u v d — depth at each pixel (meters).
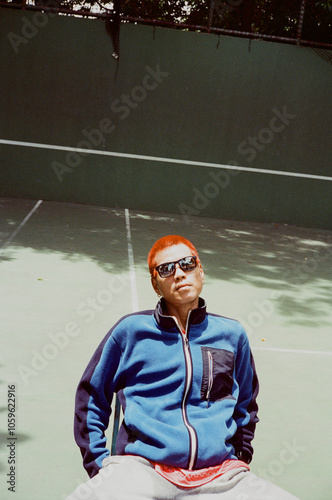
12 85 12.87
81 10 12.81
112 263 8.84
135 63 12.96
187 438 2.16
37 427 3.96
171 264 2.43
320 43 13.16
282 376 5.23
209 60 13.06
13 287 7.15
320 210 13.90
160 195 13.56
